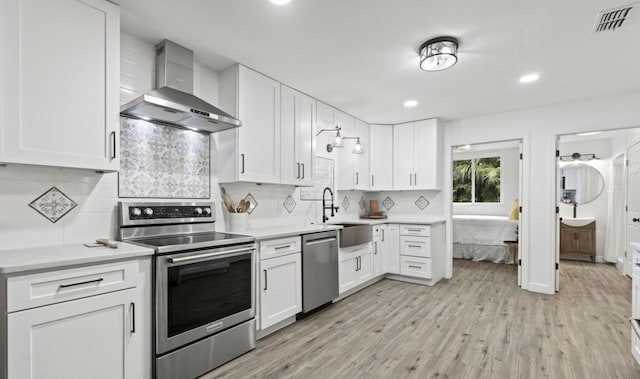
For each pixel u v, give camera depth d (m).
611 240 5.42
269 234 2.47
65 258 1.43
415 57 2.47
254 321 2.32
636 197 4.25
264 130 2.79
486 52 2.38
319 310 3.12
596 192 5.79
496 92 3.26
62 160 1.62
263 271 2.43
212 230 2.58
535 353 2.24
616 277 4.46
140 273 1.69
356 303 3.33
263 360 2.14
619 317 2.93
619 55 2.41
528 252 3.82
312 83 3.01
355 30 2.09
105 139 1.78
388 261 4.29
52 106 1.59
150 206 2.19
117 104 1.84
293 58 2.50
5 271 1.26
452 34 2.13
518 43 2.24
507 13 1.88
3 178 1.67
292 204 3.54
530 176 3.83
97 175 2.00
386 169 4.60
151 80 2.26
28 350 1.32
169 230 2.29
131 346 1.64
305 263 2.83
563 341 2.43
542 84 3.03
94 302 1.51
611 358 2.17
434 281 4.07
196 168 2.55
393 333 2.58
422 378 1.93
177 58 2.29
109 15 1.79
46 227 1.80
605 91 3.22
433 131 4.30
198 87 2.58
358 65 2.62
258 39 2.21
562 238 5.79
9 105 1.46
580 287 3.94
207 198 2.62
